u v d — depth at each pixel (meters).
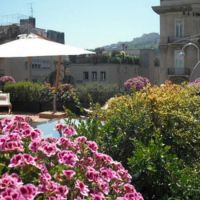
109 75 53.47
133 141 5.15
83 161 3.65
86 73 54.09
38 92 20.05
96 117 5.68
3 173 3.28
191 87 8.47
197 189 4.45
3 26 47.41
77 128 5.11
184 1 46.88
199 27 46.94
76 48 16.56
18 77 45.97
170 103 5.75
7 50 15.59
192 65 46.50
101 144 5.07
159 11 48.09
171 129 5.56
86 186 3.27
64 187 3.08
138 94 5.86
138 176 4.50
